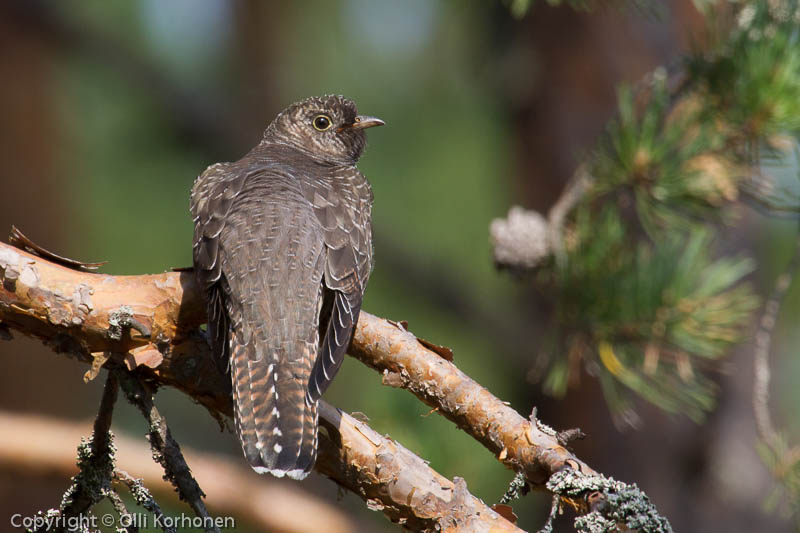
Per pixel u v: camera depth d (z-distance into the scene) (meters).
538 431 6.28
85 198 15.80
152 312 6.50
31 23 14.25
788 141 9.12
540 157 14.24
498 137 15.83
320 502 11.45
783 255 13.62
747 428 13.02
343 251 7.96
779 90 8.77
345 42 16.39
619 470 13.41
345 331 6.97
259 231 7.70
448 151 16.06
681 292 9.11
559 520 12.59
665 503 13.20
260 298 7.39
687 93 9.30
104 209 15.66
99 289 6.50
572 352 9.64
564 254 9.40
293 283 7.50
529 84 14.18
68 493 6.02
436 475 6.25
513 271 9.55
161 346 6.52
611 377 9.68
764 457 9.05
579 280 9.32
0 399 15.01
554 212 9.47
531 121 14.31
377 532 11.03
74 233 15.89
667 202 9.31
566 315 9.46
